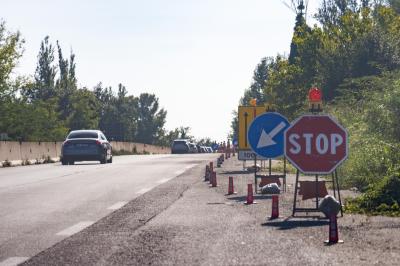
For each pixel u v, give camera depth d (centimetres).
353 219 1253
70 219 1316
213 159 4947
